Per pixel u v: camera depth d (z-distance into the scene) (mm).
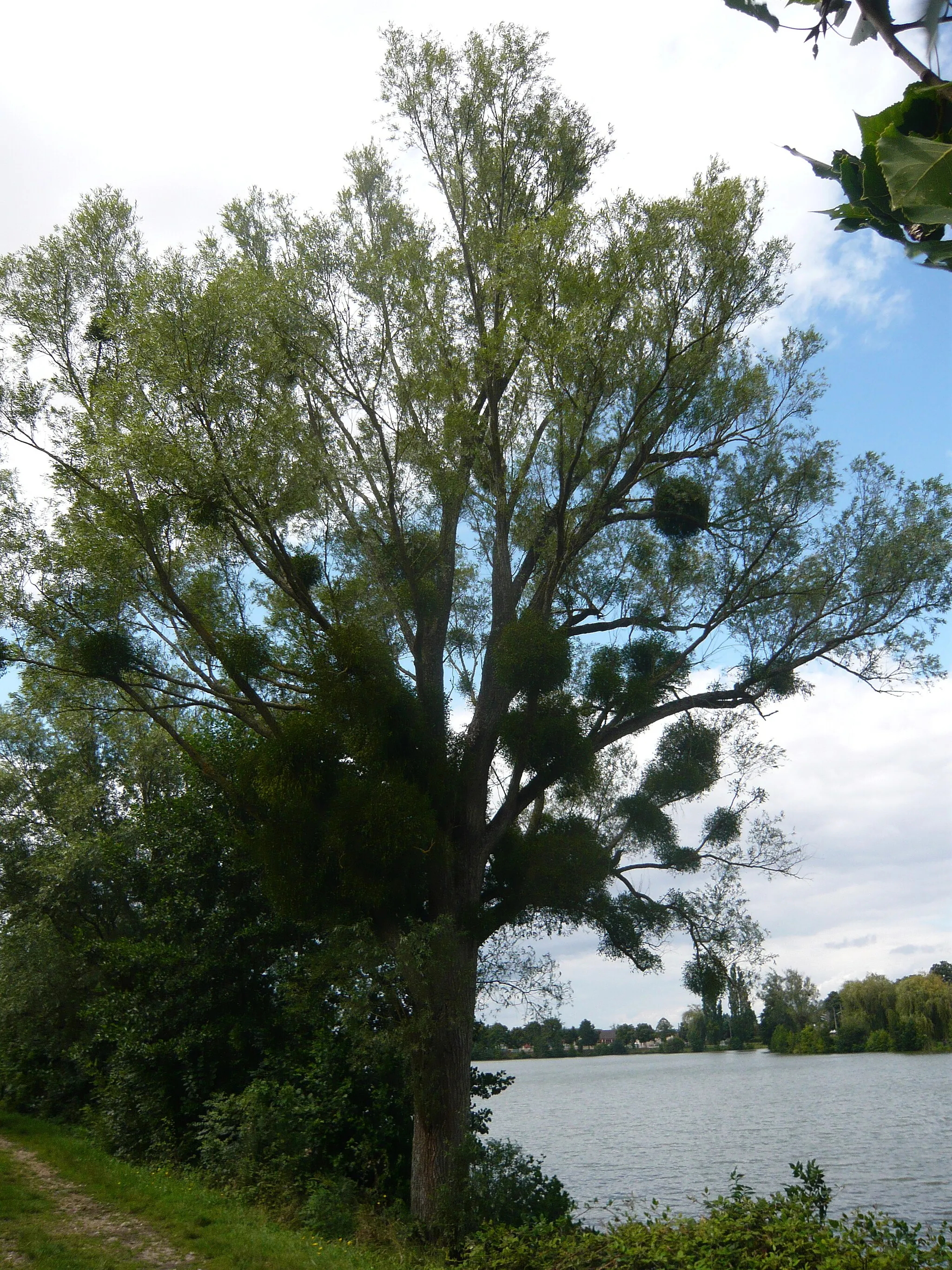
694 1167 27984
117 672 15414
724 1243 10383
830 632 16797
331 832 14109
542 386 15477
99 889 27172
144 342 15039
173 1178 16422
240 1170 16047
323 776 14773
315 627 17250
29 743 31297
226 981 20609
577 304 15375
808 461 16984
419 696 15867
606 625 18062
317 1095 18000
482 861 16250
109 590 15227
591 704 16688
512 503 17328
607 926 17031
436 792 15422
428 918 15953
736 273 16016
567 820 17141
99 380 16547
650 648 17938
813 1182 11570
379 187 18766
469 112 18672
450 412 16281
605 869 16469
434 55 18609
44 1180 14359
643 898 17078
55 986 25328
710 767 17578
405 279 17328
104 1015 20969
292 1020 19547
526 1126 46062
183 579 17219
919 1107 43750
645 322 15906
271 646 17297
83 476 14719
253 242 18797
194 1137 18891
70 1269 9875
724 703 17328
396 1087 17453
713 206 15758
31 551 15102
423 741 15344
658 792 17453
